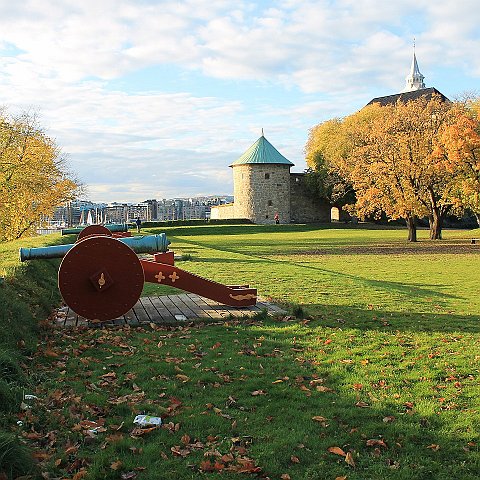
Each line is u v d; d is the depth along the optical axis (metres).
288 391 6.10
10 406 5.35
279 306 11.12
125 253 9.08
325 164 66.50
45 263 13.73
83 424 5.22
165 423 5.32
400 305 11.62
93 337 8.62
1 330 7.26
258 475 4.36
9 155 34.00
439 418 5.36
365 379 6.56
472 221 64.38
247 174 73.00
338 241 36.91
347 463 4.53
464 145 32.38
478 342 8.42
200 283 10.72
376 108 61.47
